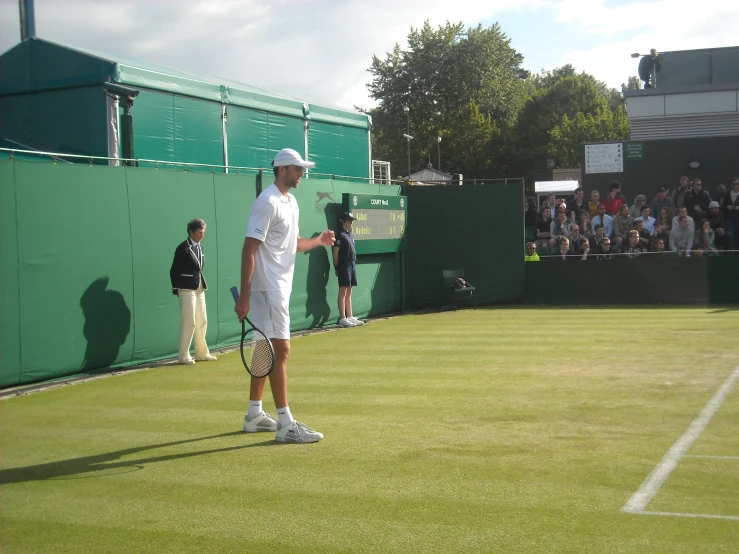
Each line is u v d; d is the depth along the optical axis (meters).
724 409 6.63
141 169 10.19
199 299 10.34
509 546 3.78
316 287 14.02
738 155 21.06
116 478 5.05
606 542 3.79
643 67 24.09
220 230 11.64
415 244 17.70
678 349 10.09
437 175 34.53
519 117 71.75
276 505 4.46
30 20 12.29
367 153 18.70
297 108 16.03
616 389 7.59
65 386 8.66
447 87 67.38
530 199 19.94
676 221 17.14
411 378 8.55
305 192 13.70
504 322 14.00
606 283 17.20
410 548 3.80
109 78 11.80
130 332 9.99
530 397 7.32
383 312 16.53
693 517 4.09
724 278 16.53
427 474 4.95
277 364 5.88
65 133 12.11
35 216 8.73
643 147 21.67
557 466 5.05
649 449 5.41
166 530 4.13
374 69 68.38
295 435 5.85
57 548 3.91
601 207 18.42
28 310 8.66
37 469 5.27
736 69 23.20
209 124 13.75
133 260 10.03
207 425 6.55
